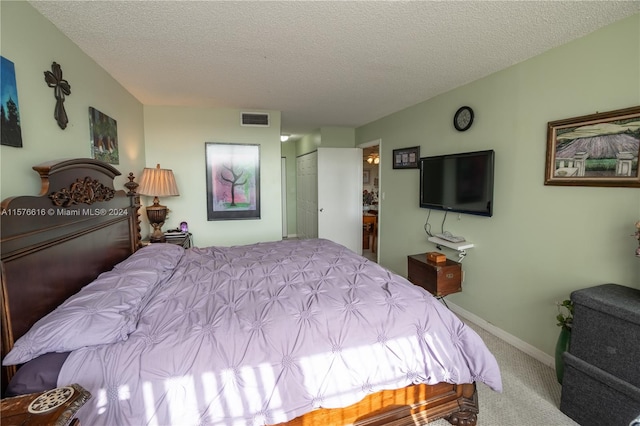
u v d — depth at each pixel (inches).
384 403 60.0
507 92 98.3
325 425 56.9
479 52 87.0
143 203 143.0
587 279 78.7
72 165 62.7
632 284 70.1
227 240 161.8
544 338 90.2
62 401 34.7
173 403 46.2
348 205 212.4
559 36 77.4
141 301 60.6
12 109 54.3
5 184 52.7
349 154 209.6
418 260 121.0
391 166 168.1
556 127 83.4
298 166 271.0
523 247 95.3
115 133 106.1
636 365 57.1
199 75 104.8
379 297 66.6
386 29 73.6
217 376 48.3
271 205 166.1
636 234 65.1
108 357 46.5
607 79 72.4
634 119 67.4
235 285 72.7
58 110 69.3
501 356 93.6
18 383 42.8
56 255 56.2
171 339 50.6
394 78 109.1
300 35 76.4
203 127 152.7
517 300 98.0
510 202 98.9
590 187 76.7
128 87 117.1
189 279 76.2
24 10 58.7
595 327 63.5
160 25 70.9
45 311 52.6
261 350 51.8
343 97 134.2
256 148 160.7
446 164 122.8
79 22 68.6
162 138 148.1
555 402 73.8
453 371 60.3
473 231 114.3
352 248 215.5
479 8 64.4
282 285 73.2
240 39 78.3
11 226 44.5
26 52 59.1
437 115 130.9
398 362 57.6
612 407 60.1
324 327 57.1
